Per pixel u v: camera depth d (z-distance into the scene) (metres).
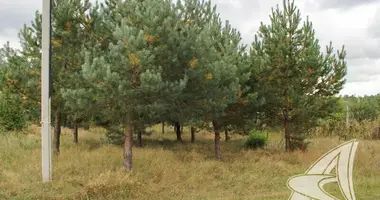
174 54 9.56
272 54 14.70
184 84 9.23
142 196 8.54
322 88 14.70
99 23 10.62
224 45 13.34
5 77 11.39
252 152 15.76
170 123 14.99
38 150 12.80
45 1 9.23
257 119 15.67
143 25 9.35
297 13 14.65
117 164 10.90
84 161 10.59
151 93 9.28
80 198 8.03
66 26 10.80
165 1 9.71
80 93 8.96
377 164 12.59
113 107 9.86
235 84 12.28
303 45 14.59
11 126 18.44
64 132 24.77
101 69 8.59
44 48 9.23
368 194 8.70
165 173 10.19
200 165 11.80
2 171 9.73
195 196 8.88
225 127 14.48
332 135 23.50
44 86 9.16
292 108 14.94
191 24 10.97
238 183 10.35
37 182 8.82
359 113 29.17
